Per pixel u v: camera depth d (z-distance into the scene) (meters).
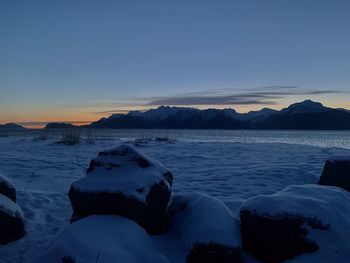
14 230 5.66
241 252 4.79
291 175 11.20
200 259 4.66
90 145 24.77
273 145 25.31
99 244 4.20
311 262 4.48
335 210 4.98
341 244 4.61
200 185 9.95
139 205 5.11
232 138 53.25
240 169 12.75
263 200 5.06
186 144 25.98
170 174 5.96
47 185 9.96
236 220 5.32
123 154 5.86
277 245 4.69
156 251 4.76
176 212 5.69
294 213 4.78
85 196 5.26
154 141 29.66
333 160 9.24
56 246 4.18
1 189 6.21
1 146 23.92
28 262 4.89
